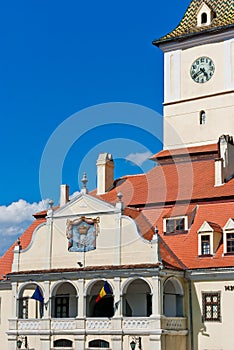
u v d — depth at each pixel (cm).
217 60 6506
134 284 5219
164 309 5088
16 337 5253
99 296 4966
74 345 5012
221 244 5128
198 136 6519
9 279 5456
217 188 5609
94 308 5322
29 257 5353
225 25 6384
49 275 5181
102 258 5050
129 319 4838
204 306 4981
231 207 5366
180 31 6712
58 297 5422
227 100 6406
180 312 5006
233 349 4816
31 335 5203
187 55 6700
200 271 5000
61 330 5075
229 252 5022
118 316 4878
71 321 5056
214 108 6475
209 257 5069
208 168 6006
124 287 4909
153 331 4719
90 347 4956
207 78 6556
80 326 5006
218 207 5425
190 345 4991
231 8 6550
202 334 4956
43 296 5209
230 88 6406
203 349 4934
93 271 5006
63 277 5138
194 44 6650
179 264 5088
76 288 5084
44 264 5269
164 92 6794
